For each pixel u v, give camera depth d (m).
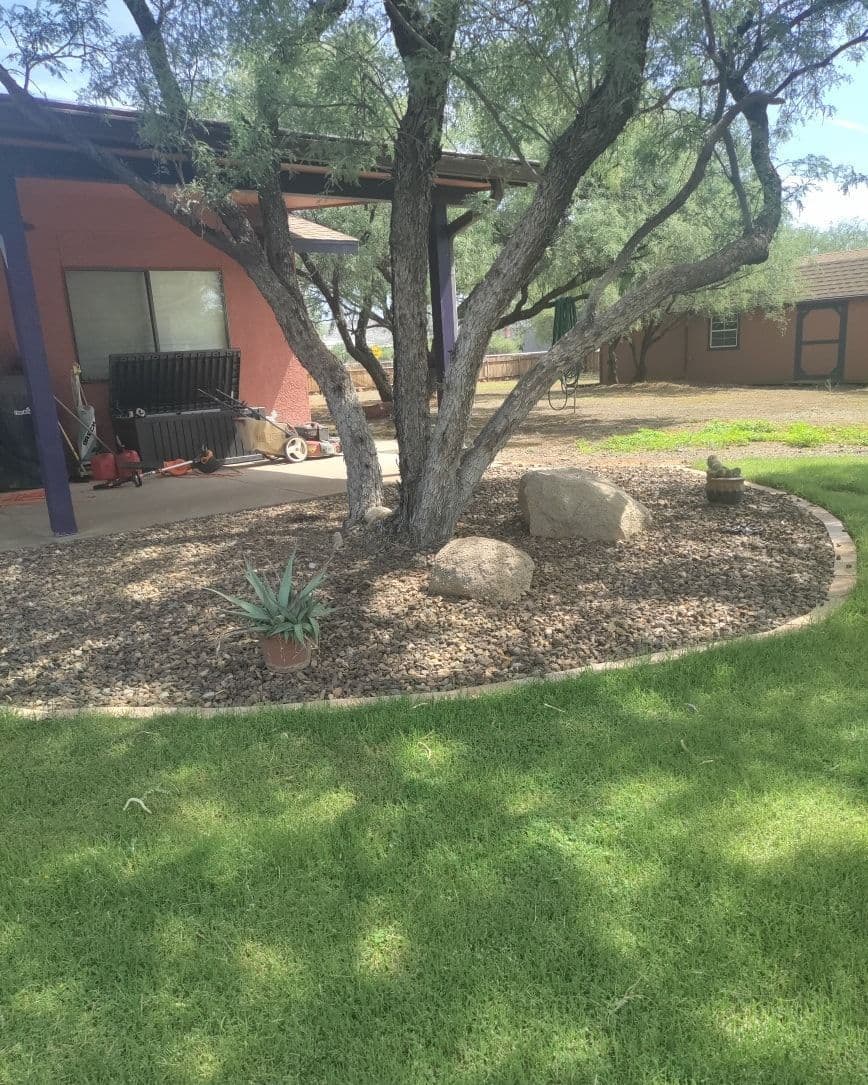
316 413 19.73
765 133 5.54
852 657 3.61
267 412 12.34
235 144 5.11
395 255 5.29
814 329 22.28
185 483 9.36
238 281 11.78
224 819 2.65
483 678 3.64
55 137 5.84
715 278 5.26
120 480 9.25
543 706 3.28
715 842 2.42
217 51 4.82
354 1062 1.78
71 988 2.00
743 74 5.34
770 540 5.59
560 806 2.63
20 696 3.72
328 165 6.22
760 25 5.10
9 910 2.28
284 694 3.59
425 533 5.51
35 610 4.89
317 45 4.97
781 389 21.39
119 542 6.50
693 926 2.11
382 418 17.47
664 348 25.98
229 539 6.30
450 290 9.70
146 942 2.14
